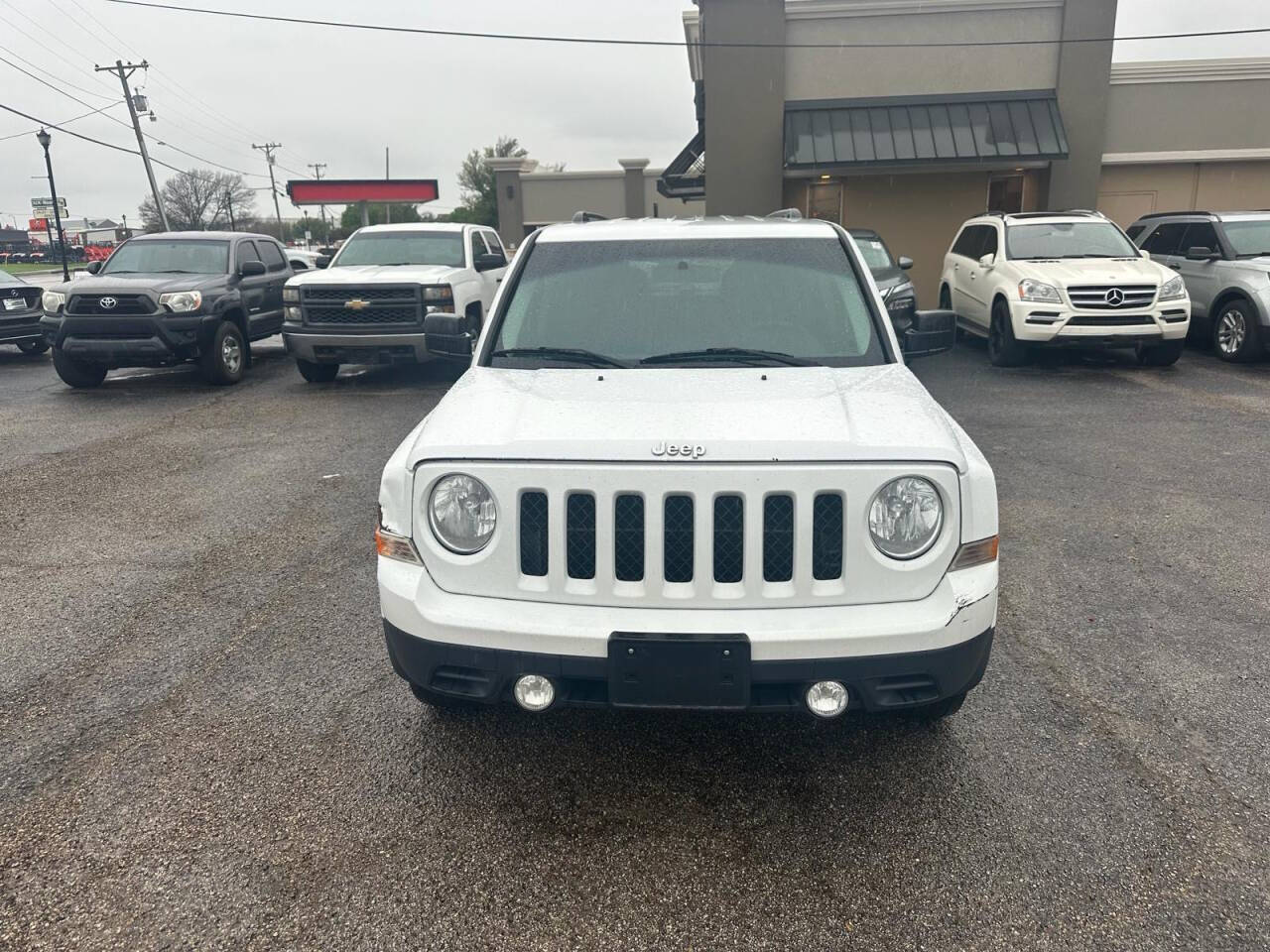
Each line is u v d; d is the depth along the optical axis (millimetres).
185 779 3213
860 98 17406
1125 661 4039
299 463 7664
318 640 4324
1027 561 5254
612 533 2766
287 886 2691
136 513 6375
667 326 3770
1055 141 16719
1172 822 2936
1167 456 7477
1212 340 12477
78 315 11164
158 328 11086
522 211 37562
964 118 16969
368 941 2484
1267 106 17734
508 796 3123
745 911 2588
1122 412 9180
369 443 8336
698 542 2738
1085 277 11070
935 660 2789
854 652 2732
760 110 17484
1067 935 2479
